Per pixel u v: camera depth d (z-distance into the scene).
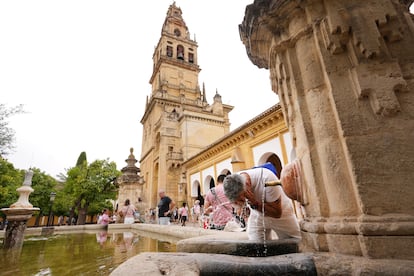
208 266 1.55
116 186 31.19
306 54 2.29
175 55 43.41
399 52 1.90
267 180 2.40
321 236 1.81
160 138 30.25
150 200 30.84
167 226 7.85
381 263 1.33
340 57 2.03
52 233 12.09
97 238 8.50
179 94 38.88
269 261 1.56
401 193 1.55
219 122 31.73
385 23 1.89
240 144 17.08
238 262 1.55
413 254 1.38
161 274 1.32
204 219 8.51
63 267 3.30
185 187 24.78
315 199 1.95
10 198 24.94
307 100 2.21
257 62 3.48
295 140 2.42
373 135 1.72
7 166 22.20
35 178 34.84
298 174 2.27
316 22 2.19
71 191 30.72
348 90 1.91
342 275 1.40
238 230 4.75
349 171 1.73
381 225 1.46
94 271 3.01
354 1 2.03
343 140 1.78
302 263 1.52
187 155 27.50
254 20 2.66
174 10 51.03
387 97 1.72
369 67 1.83
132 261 1.56
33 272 3.00
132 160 22.22
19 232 6.46
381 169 1.63
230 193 2.24
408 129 1.67
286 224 2.46
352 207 1.69
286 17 2.47
